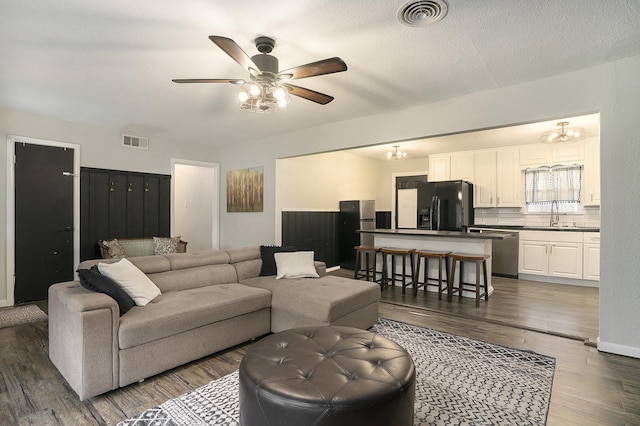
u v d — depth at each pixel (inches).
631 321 103.7
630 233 104.0
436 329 127.0
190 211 277.6
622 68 104.7
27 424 70.2
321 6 77.5
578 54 101.1
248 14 80.5
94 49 98.0
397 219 292.7
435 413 74.2
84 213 181.5
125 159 197.8
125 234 197.2
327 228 252.4
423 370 94.4
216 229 245.6
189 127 189.5
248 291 115.4
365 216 257.9
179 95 136.5
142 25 85.4
